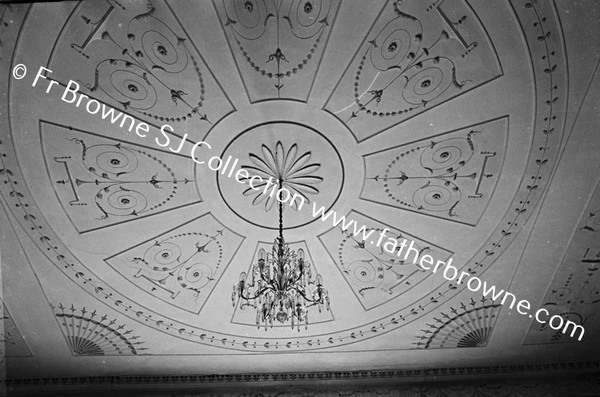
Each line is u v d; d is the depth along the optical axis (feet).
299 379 20.47
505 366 20.15
